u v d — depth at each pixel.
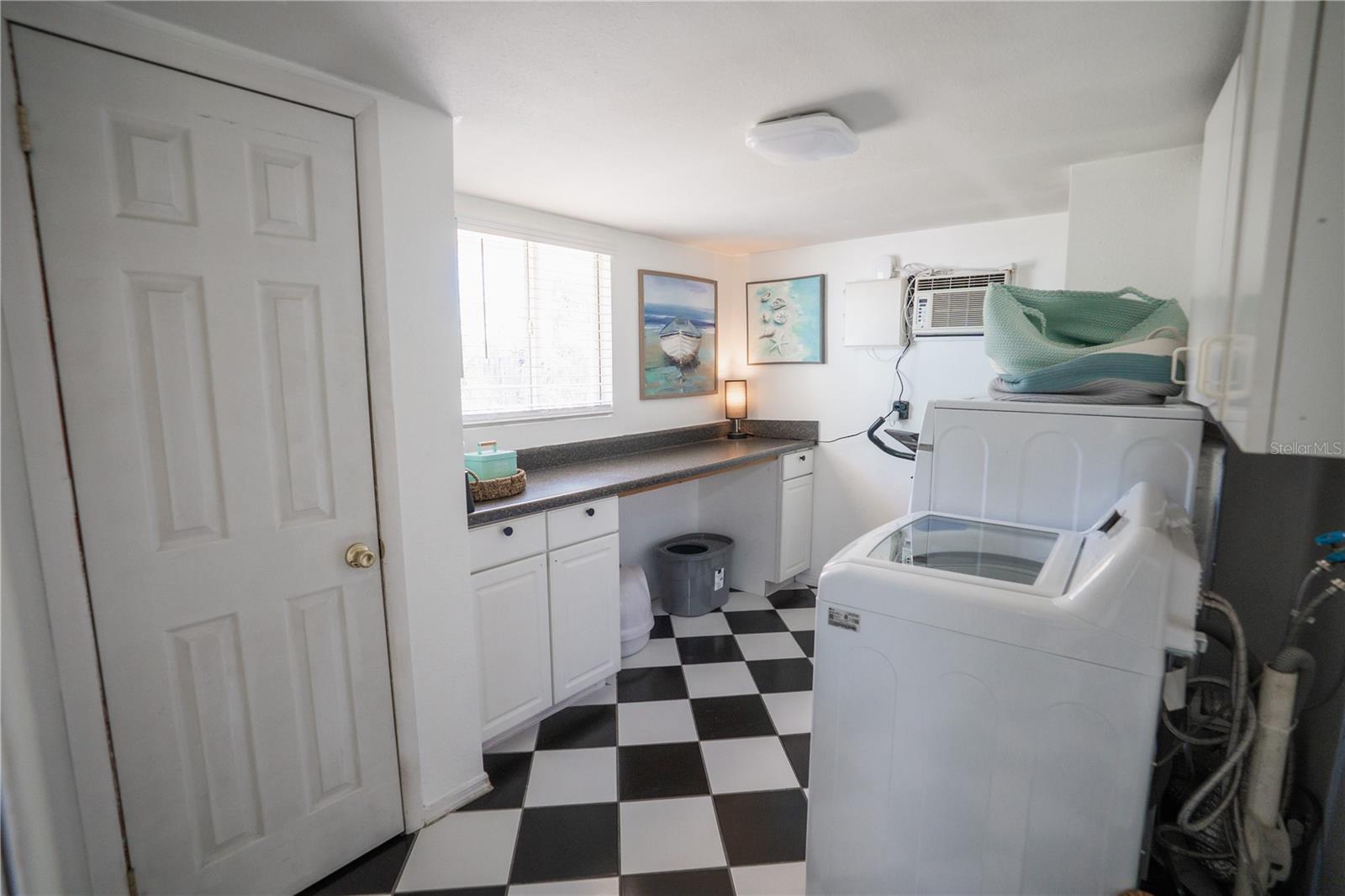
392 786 1.73
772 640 3.00
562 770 2.04
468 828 1.78
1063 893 1.11
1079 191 2.11
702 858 1.67
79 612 1.20
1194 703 1.42
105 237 1.20
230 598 1.40
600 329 3.08
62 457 1.17
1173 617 1.01
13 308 1.10
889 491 3.39
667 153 1.98
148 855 1.32
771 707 2.41
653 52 1.35
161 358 1.28
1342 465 1.31
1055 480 1.56
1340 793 1.14
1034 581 1.22
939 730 1.19
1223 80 1.46
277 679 1.49
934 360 3.17
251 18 1.21
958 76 1.46
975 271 2.95
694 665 2.75
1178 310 1.64
